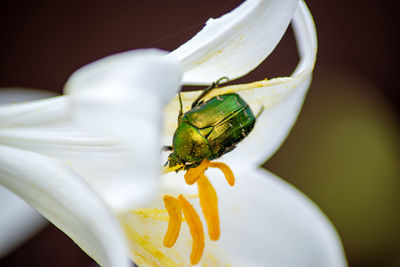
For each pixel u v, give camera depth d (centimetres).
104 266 21
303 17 23
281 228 24
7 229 28
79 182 21
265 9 22
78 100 19
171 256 23
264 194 25
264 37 22
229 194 25
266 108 24
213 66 22
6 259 37
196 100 23
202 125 22
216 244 24
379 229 36
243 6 22
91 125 19
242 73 23
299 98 24
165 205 22
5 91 30
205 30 22
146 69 19
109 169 20
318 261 24
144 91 19
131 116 19
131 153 19
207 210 22
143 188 19
